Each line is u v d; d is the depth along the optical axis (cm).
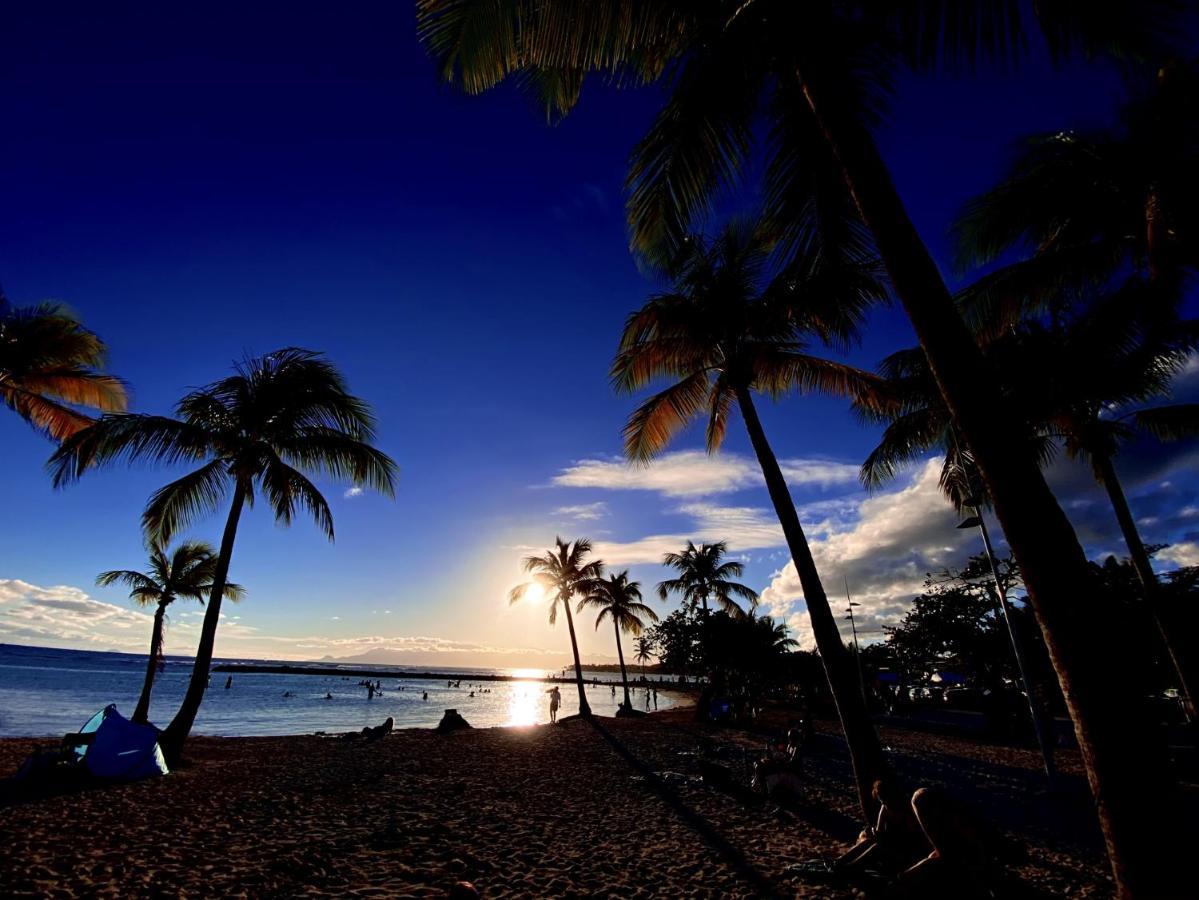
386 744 1788
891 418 1115
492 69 504
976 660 2289
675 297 1011
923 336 347
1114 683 273
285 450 1441
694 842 720
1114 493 1418
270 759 1396
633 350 1067
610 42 498
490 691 8256
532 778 1185
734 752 1619
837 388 1074
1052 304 1190
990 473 315
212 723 2995
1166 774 262
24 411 1511
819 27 443
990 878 399
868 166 392
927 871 415
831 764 1404
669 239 579
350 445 1427
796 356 1063
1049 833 778
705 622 2808
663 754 1569
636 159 539
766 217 643
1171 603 1797
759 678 2881
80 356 1452
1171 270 955
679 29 524
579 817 853
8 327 1355
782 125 611
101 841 652
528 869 612
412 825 775
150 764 1071
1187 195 864
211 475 1390
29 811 776
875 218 379
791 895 535
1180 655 1420
